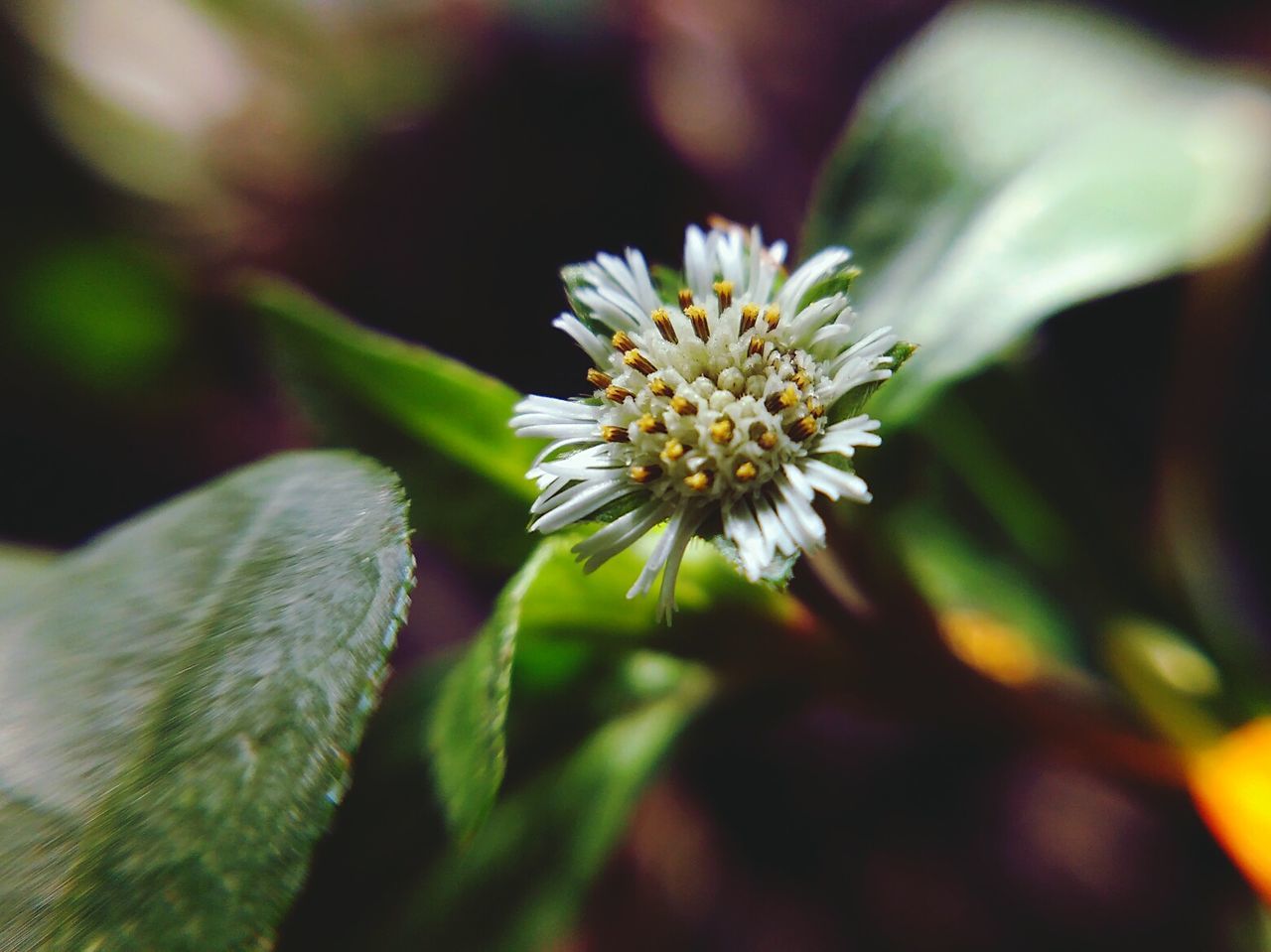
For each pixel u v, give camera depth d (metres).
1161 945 0.05
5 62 0.07
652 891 0.06
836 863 0.06
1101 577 0.05
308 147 0.07
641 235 0.07
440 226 0.07
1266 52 0.07
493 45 0.07
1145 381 0.07
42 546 0.07
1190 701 0.05
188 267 0.07
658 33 0.07
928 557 0.05
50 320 0.07
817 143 0.07
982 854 0.06
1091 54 0.05
